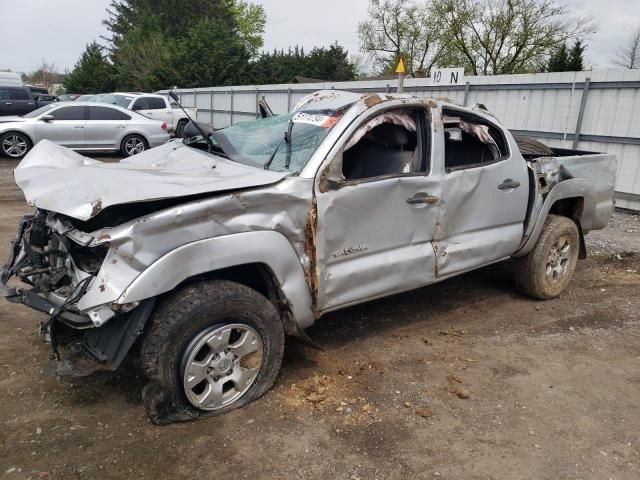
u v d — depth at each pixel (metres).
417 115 3.96
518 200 4.59
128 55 45.53
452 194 4.04
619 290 5.59
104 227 2.91
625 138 9.90
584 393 3.57
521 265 5.05
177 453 2.82
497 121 4.55
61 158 4.06
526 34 29.42
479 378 3.71
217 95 24.06
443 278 4.14
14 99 19.69
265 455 2.83
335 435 3.02
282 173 3.31
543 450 2.98
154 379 2.90
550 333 4.48
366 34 38.03
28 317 4.35
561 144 10.94
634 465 2.89
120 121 14.80
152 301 2.83
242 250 3.01
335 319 4.58
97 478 2.63
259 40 61.97
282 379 3.55
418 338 4.27
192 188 2.92
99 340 2.90
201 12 53.44
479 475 2.77
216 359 3.04
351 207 3.46
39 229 3.36
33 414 3.12
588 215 5.39
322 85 17.39
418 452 2.92
